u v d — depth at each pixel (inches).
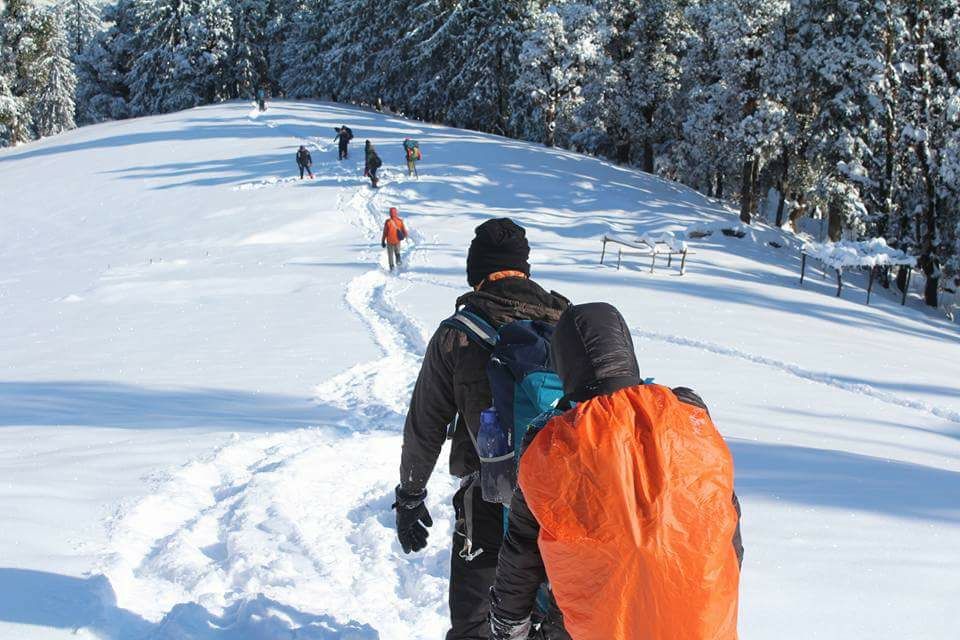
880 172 1285.7
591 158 1758.1
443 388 106.3
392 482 227.5
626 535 73.1
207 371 413.7
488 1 2174.0
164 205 1326.3
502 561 86.7
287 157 1596.9
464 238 1034.7
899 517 199.5
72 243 1171.3
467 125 2391.7
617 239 903.1
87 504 195.0
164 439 266.5
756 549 175.8
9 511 185.0
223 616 143.9
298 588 156.3
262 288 761.0
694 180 2023.9
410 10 2384.4
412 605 155.3
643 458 75.6
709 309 692.7
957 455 319.0
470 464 109.6
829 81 1250.6
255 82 3366.1
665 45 1932.8
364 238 1069.1
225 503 203.3
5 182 1610.5
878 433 345.1
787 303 789.2
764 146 1393.9
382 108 2945.4
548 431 79.4
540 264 900.6
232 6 3280.0
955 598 152.5
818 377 476.4
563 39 1851.6
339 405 334.6
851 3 1212.5
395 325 562.3
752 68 1348.4
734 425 327.3
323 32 3046.3
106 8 3772.1
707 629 73.4
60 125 3171.8
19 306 727.1
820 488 224.7
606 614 74.6
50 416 311.9
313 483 223.0
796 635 137.3
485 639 106.4
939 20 1227.9
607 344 85.7
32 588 141.9
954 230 1212.5
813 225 2094.0
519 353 99.8
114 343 523.8
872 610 147.0
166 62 3248.0
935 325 857.5
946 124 1191.6
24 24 2797.7
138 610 143.2
